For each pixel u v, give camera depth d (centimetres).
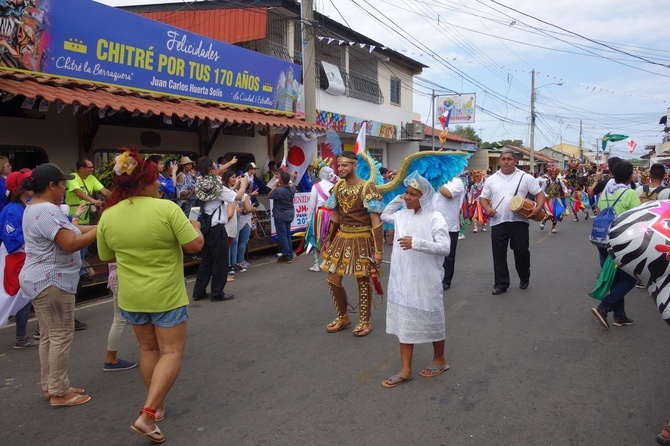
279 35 1485
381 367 447
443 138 541
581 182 1728
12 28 729
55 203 382
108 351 450
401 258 403
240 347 506
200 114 915
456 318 581
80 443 336
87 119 886
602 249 567
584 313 596
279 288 751
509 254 1005
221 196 671
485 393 391
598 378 415
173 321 333
